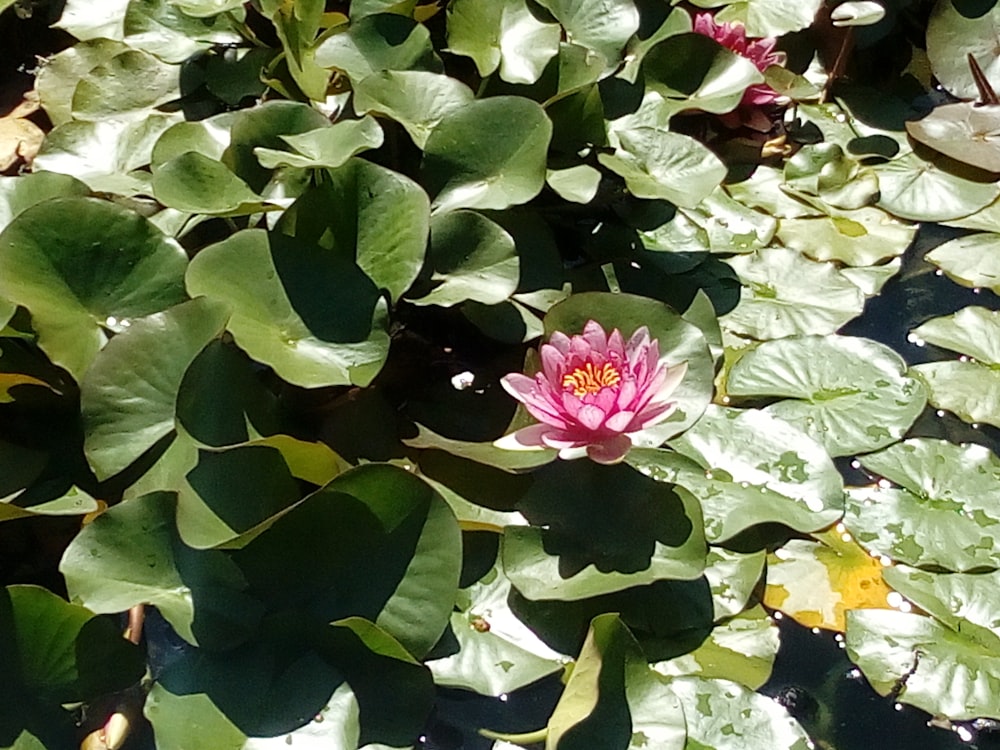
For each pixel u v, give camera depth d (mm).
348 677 703
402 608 720
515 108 913
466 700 741
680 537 759
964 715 723
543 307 905
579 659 711
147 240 807
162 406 759
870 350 923
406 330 941
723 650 755
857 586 795
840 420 879
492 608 758
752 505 810
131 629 752
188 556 721
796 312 976
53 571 793
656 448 844
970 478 846
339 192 837
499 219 944
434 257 863
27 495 766
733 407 905
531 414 799
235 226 933
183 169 869
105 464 740
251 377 783
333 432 819
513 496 798
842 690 748
